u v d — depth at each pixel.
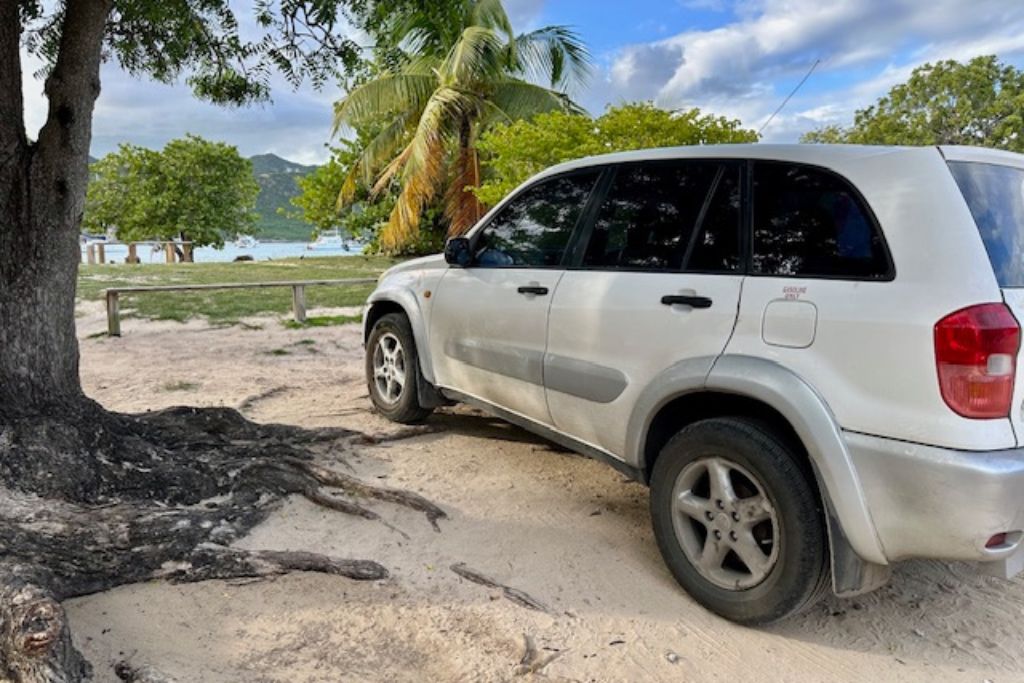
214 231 34.88
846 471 2.42
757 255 2.80
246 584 2.83
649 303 3.06
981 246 2.34
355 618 2.68
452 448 4.59
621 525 3.58
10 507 2.87
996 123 21.78
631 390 3.12
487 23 16.17
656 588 3.01
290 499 3.48
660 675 2.46
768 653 2.62
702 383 2.79
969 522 2.22
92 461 3.26
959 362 2.23
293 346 8.51
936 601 3.01
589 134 10.05
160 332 9.26
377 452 4.44
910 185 2.48
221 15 4.46
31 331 3.34
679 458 2.93
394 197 23.05
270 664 2.39
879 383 2.38
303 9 4.08
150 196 33.56
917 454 2.28
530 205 3.99
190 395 6.02
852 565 2.50
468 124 16.58
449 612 2.75
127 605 2.62
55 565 2.62
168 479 3.36
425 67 17.05
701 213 3.04
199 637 2.50
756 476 2.67
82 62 3.32
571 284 3.50
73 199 3.43
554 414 3.63
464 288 4.26
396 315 5.00
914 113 22.52
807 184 2.75
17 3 3.28
